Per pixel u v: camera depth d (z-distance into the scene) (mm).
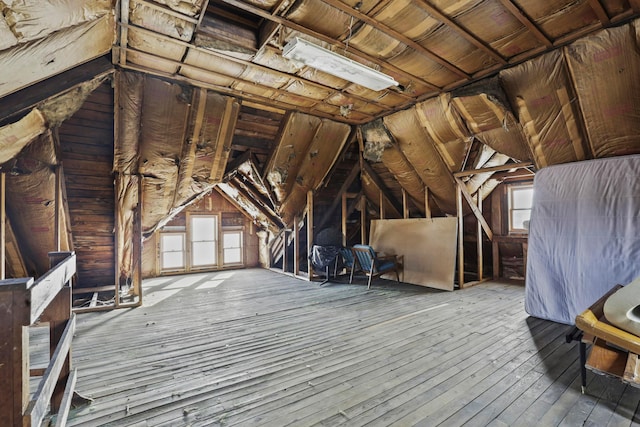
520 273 5555
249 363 2342
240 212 7402
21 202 3439
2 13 1667
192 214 6824
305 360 2381
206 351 2578
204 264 6953
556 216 3309
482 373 2156
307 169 5211
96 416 1699
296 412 1728
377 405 1787
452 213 5703
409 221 5520
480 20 2498
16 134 2816
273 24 2582
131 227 4434
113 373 2199
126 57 2938
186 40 2703
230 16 2721
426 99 3939
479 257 5293
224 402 1832
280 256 7332
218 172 4562
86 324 3311
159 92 3408
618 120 2908
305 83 3535
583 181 3174
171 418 1686
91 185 3904
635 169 2891
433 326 3127
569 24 2531
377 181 5824
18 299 889
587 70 2770
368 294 4586
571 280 3137
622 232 2881
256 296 4531
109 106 3381
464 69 3246
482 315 3479
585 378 1925
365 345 2658
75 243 4305
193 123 3818
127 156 3777
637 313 1763
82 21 2164
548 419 1665
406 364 2295
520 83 3172
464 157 4457
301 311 3732
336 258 5695
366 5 2342
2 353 872
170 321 3400
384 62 3102
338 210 6469
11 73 2172
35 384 2102
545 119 3275
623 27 2422
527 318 3363
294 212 5809
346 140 5172
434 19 2496
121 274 4852
